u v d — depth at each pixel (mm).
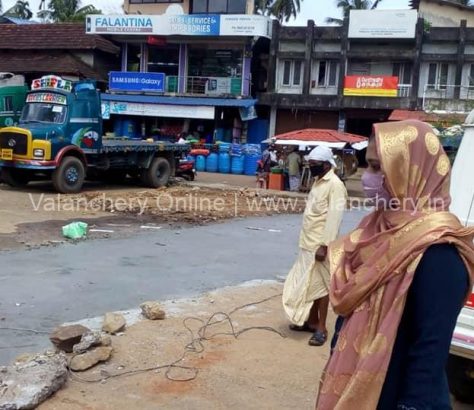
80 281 6914
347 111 32406
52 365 4105
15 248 8578
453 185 3973
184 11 35344
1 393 3713
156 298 6395
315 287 5129
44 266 7559
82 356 4391
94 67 34125
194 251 9141
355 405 1744
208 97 32406
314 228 5125
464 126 4086
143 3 36406
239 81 32750
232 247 9672
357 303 1841
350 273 1910
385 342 1714
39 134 15500
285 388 4203
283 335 5309
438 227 1714
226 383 4230
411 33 30594
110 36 34438
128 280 7094
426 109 28750
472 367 4051
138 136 34062
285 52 32844
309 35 32156
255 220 13047
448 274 1678
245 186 22047
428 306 1675
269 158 21906
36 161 15492
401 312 1714
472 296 3598
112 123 34375
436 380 1651
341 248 2084
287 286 5395
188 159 23094
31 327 5246
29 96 16875
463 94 30484
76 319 5516
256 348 4941
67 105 16094
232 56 33531
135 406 3807
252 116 32344
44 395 3783
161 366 4457
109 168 18000
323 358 4805
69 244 9086
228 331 5340
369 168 1931
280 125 33875
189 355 4703
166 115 32375
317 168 5129
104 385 4082
